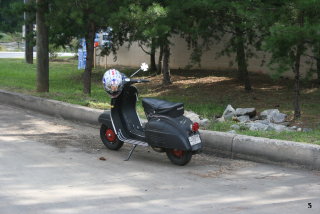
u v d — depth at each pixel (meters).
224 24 12.58
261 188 6.69
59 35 18.36
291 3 9.80
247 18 10.73
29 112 13.04
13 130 10.51
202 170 7.62
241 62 14.28
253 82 16.69
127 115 8.60
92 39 14.31
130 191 6.48
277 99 14.02
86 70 14.54
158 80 18.77
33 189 6.47
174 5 11.42
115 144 8.79
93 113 11.09
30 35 20.17
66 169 7.50
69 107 11.81
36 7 14.34
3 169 7.40
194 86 16.81
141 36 12.70
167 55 17.38
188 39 15.47
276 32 9.27
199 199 6.19
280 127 9.91
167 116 7.73
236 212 5.71
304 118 11.50
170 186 6.75
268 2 10.85
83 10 13.05
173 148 7.62
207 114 12.13
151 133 7.82
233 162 8.16
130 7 11.49
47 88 14.89
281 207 5.91
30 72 23.86
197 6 11.24
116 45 20.58
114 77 8.28
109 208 5.79
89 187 6.62
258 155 8.13
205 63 20.50
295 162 7.77
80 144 9.31
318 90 15.01
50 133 10.28
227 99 14.37
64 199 6.09
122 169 7.61
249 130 9.34
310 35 9.04
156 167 7.77
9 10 15.49
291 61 9.86
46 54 14.74
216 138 8.59
